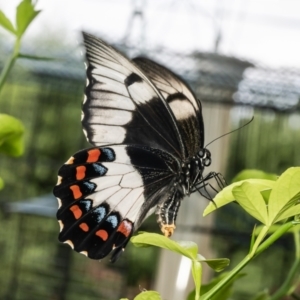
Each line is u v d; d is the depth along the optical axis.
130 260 1.16
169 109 0.49
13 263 1.06
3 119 0.48
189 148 0.49
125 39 0.65
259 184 0.41
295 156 0.88
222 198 0.42
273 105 0.67
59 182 0.48
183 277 0.65
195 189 0.48
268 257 0.98
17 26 0.49
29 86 0.91
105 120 0.48
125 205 0.49
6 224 1.06
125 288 1.11
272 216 0.41
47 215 0.72
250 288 0.98
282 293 0.48
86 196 0.48
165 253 0.67
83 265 1.09
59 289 1.05
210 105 0.66
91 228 0.48
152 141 0.49
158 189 0.49
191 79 0.66
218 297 0.46
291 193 0.40
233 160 0.89
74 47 0.69
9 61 0.49
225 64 0.65
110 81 0.48
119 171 0.49
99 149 0.48
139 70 0.48
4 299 1.03
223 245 0.91
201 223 0.66
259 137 0.89
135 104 0.49
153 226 0.74
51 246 1.08
